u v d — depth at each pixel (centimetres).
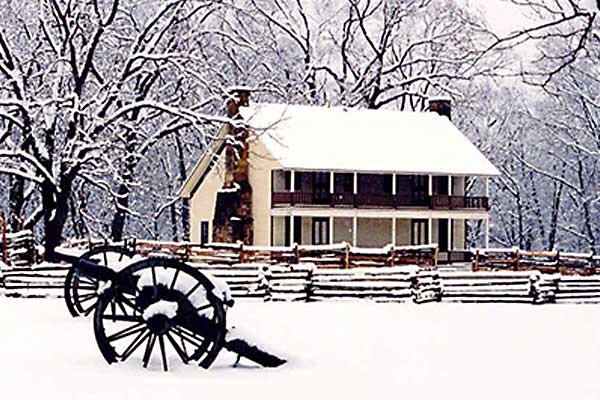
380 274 2967
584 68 5475
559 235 7062
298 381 1392
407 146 5075
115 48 4450
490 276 3084
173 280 1490
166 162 6425
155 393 1285
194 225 5534
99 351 1645
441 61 5991
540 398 1275
